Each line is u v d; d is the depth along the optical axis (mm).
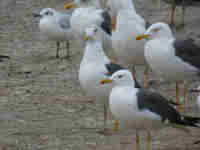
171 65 12812
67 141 11445
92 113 13508
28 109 13727
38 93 15172
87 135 11836
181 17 23953
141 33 14156
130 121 10281
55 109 13773
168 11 25016
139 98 10133
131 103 10094
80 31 16375
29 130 12172
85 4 16469
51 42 21844
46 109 13766
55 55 19797
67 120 12938
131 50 14398
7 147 11070
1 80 16469
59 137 11703
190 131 12055
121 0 14305
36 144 11281
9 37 22469
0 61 18578
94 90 12164
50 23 19219
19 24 24438
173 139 11492
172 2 22875
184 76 13070
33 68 17938
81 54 19906
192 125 10430
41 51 20406
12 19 25172
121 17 14305
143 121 10188
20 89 15539
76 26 16469
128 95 10180
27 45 21312
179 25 22656
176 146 10945
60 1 27984
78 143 11312
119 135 11867
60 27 19234
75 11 16547
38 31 23484
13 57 19391
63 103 14273
